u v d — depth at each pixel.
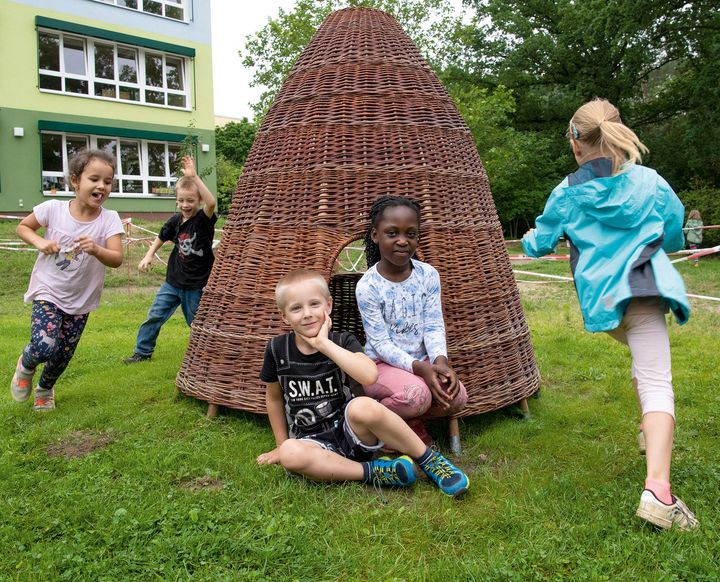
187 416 3.46
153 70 18.48
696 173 21.05
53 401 3.67
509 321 3.50
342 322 4.82
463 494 2.51
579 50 22.70
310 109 3.46
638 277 2.29
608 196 2.44
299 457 2.52
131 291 9.62
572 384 4.29
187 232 4.72
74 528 2.21
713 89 16.14
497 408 3.32
